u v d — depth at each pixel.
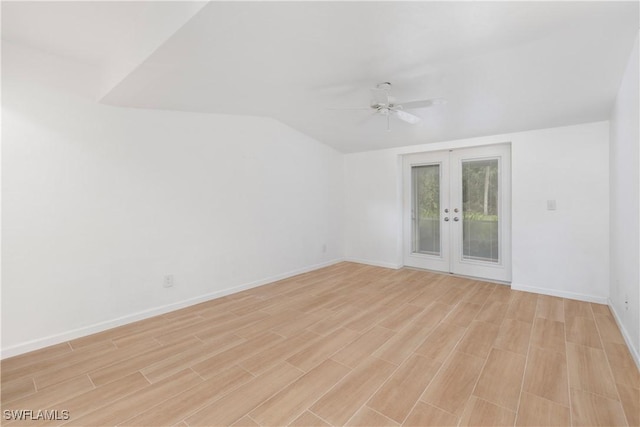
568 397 1.82
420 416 1.69
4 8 1.95
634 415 1.67
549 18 1.83
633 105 2.16
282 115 3.98
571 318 2.95
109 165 2.84
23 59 2.41
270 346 2.51
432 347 2.45
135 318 3.01
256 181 4.11
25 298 2.42
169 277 3.26
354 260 5.62
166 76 2.44
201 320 3.04
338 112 3.80
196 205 3.48
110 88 2.57
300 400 1.84
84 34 2.28
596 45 2.11
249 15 1.72
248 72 2.51
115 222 2.89
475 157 4.32
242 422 1.66
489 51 2.22
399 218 5.06
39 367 2.20
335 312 3.22
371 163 5.31
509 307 3.28
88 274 2.73
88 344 2.55
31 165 2.44
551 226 3.59
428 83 2.76
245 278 4.00
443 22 1.86
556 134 3.54
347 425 1.64
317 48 2.14
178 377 2.08
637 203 2.10
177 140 3.31
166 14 1.91
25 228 2.42
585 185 3.38
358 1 1.63
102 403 1.82
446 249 4.68
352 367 2.19
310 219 4.96
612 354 2.29
